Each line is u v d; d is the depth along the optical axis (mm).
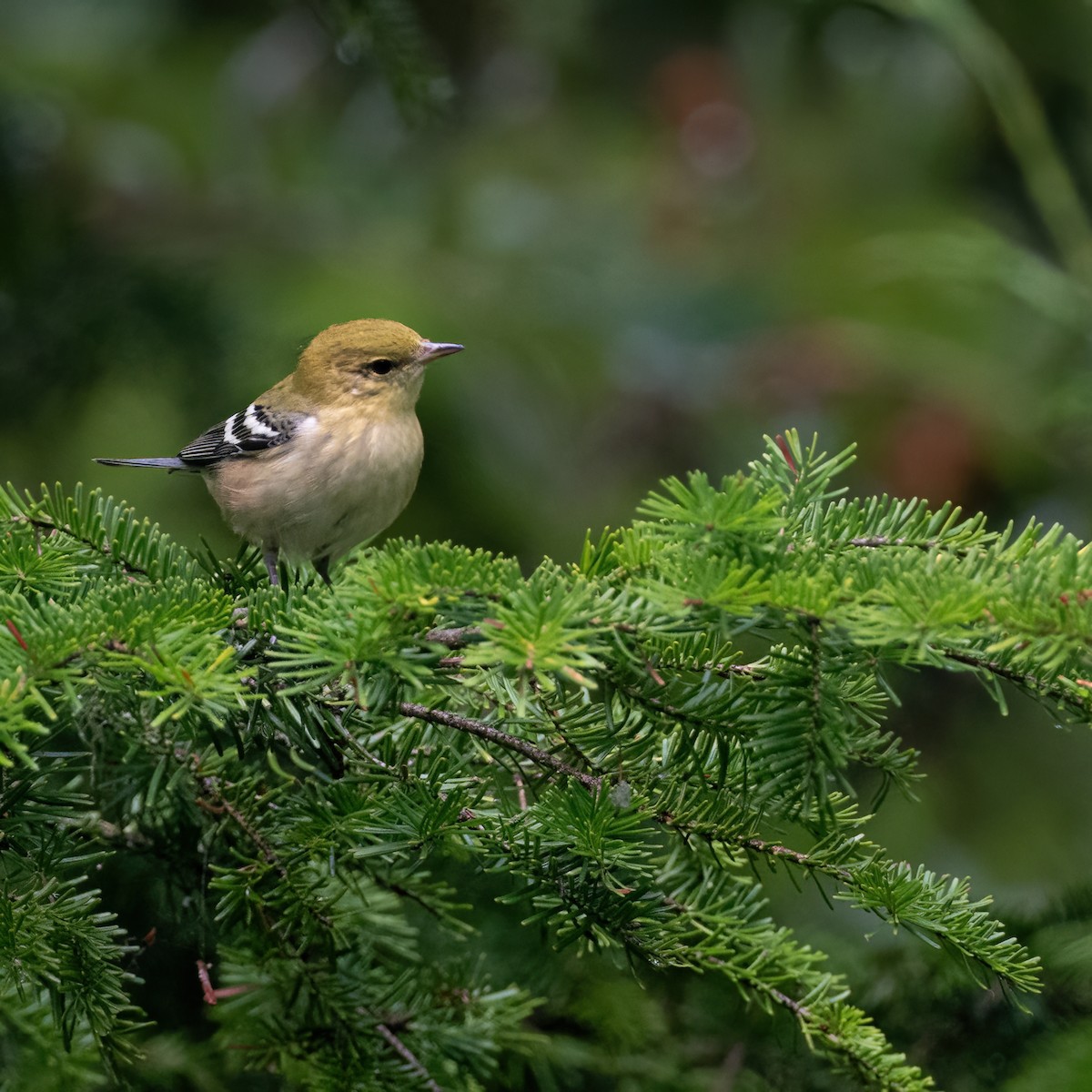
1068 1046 7766
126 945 7211
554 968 8867
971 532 6520
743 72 19156
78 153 16016
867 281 17672
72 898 6680
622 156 19297
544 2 18719
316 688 6227
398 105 12555
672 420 16266
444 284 16781
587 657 5578
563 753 6957
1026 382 16109
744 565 5887
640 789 6777
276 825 7020
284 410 10461
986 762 13977
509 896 6332
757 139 19156
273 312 14977
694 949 6383
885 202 18828
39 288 14727
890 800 13672
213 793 7086
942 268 14797
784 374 16406
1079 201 16391
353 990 7035
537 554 14789
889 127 18859
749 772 6480
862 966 9141
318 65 19203
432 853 7102
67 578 7203
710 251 18516
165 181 17234
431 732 7246
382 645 5922
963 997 8758
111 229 15906
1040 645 5383
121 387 14797
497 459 14938
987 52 14891
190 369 14617
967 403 15664
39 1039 7215
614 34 19172
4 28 19141
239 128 18766
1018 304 17203
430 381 14680
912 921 6426
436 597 5832
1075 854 13328
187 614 6410
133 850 7484
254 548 8883
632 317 17016
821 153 19141
